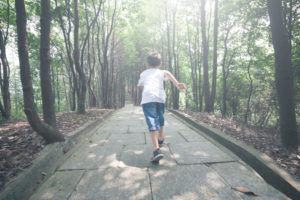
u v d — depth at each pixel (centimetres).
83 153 279
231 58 1170
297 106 893
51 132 269
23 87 239
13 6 709
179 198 161
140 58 2691
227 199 159
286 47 273
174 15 1217
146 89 255
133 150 291
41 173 201
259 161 210
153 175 204
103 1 935
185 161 243
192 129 453
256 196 164
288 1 642
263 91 1147
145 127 491
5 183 162
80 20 988
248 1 827
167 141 341
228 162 239
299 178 171
